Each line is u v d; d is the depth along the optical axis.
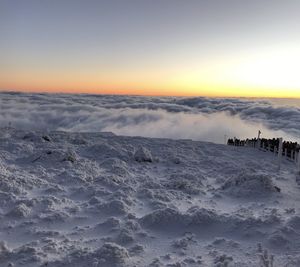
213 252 7.33
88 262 6.60
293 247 7.41
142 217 9.06
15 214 9.27
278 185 12.72
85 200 11.09
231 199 11.62
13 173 13.05
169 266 6.62
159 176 15.29
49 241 7.76
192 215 8.87
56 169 14.41
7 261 6.79
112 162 16.44
